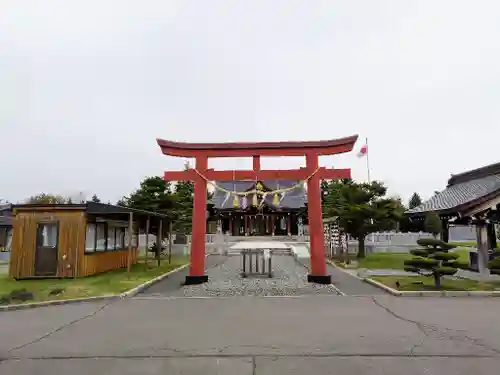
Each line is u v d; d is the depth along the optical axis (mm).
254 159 14594
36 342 6461
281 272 17312
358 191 22969
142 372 5039
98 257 16469
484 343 6238
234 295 11344
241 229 46844
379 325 7539
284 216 47281
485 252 14914
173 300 10570
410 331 7035
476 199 14297
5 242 27859
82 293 11188
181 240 31250
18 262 14555
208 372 5023
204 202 14375
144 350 5980
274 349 5988
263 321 7965
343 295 11258
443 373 4918
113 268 18203
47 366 5285
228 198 45875
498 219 15805
